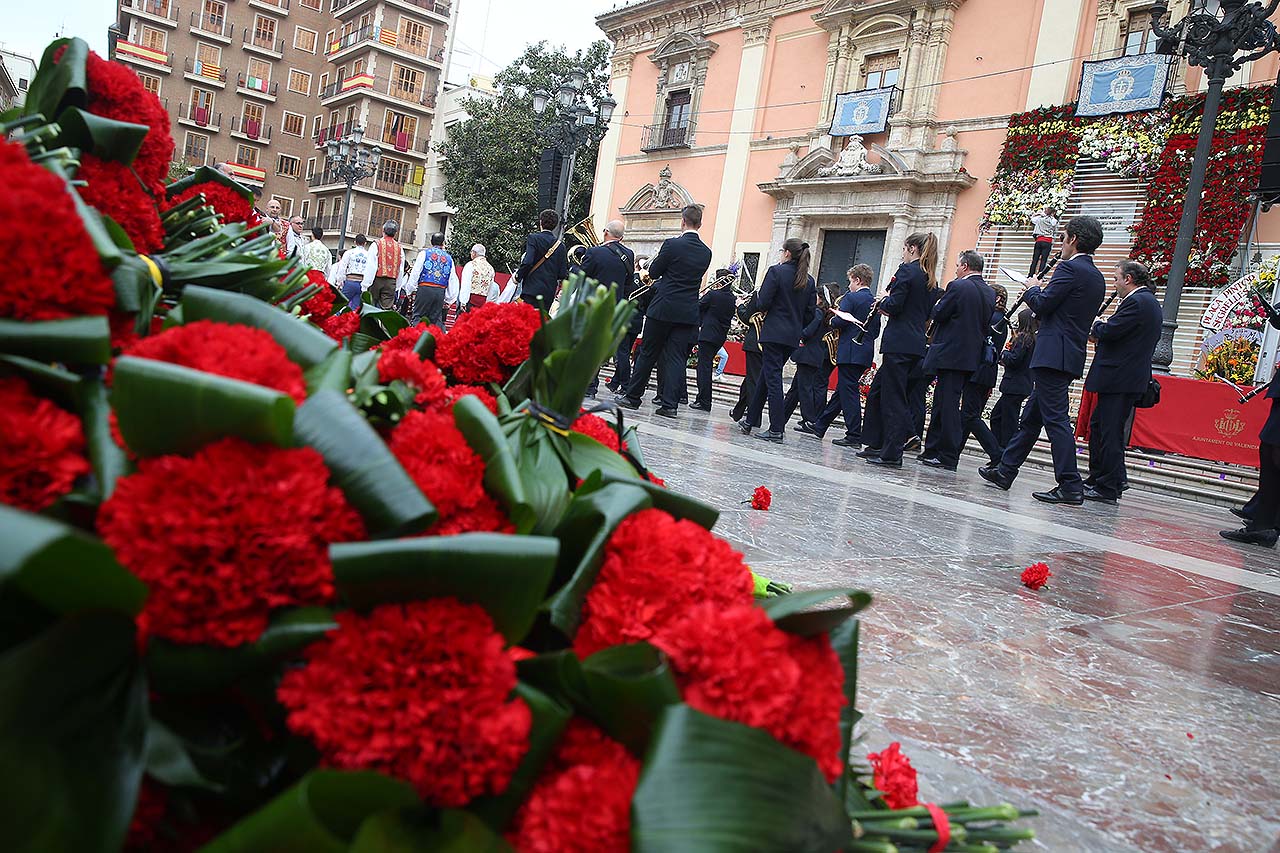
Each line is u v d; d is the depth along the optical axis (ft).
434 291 43.98
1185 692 7.72
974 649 8.11
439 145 105.91
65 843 1.75
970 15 58.65
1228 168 45.27
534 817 2.16
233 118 164.86
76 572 1.77
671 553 2.72
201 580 1.99
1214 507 28.91
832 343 31.71
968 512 17.28
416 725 2.00
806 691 2.45
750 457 20.57
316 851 1.95
